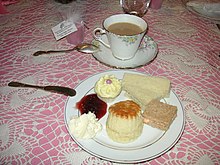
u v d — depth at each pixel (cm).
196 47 103
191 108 80
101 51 99
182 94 84
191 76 91
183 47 103
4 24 111
